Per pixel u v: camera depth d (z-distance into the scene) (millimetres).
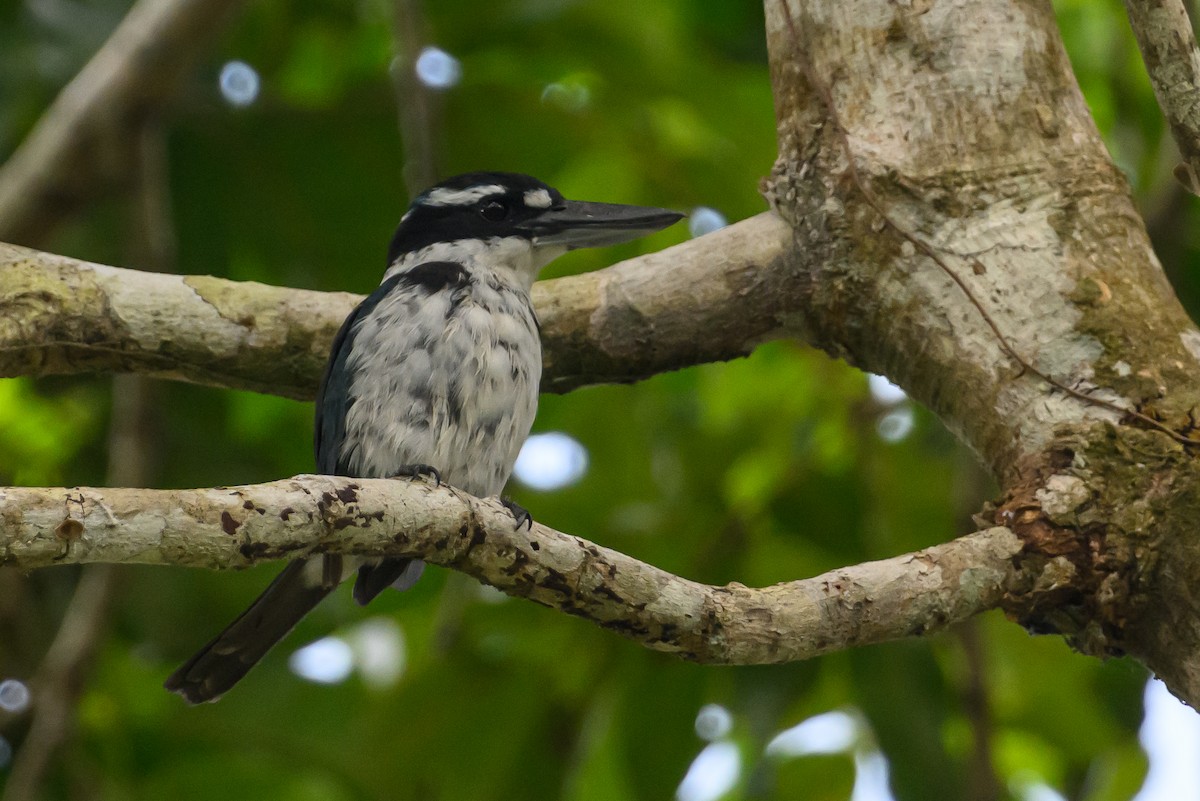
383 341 8320
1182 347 7223
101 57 11047
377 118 11680
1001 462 7332
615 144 12070
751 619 6230
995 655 11664
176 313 8398
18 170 10906
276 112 11688
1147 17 6566
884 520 11508
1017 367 7359
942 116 7844
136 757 11781
